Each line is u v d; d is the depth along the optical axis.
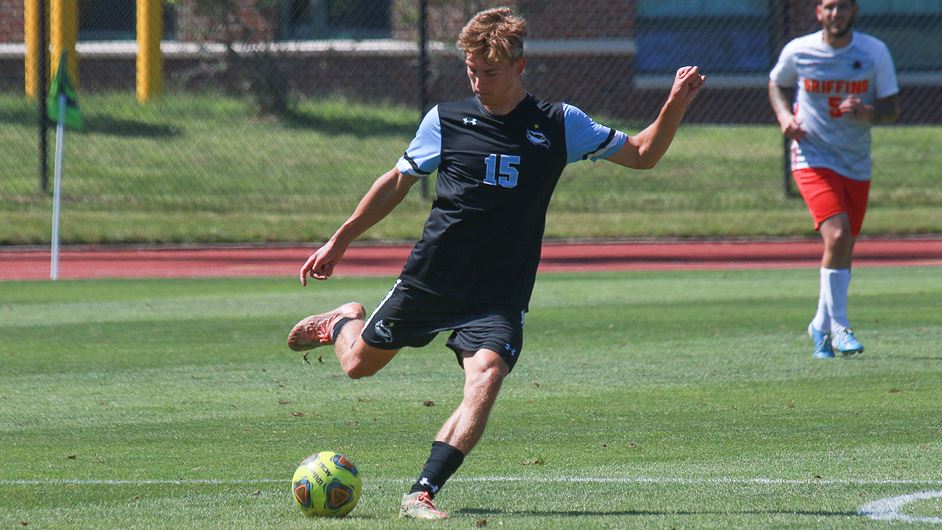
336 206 71.06
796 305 41.75
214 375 30.02
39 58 70.62
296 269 54.19
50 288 47.28
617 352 32.97
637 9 97.06
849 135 31.83
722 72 97.25
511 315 17.61
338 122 88.69
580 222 65.69
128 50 98.88
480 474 20.34
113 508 18.14
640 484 19.48
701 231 63.81
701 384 28.62
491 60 16.94
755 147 83.75
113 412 25.84
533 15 94.44
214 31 90.00
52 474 20.53
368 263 55.78
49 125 83.31
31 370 30.70
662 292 45.41
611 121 94.44
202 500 18.61
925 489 18.92
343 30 96.06
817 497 18.44
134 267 54.81
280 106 88.88
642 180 76.19
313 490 17.12
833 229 31.58
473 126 17.55
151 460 21.61
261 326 37.56
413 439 23.31
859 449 22.08
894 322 37.78
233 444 22.92
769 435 23.38
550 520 16.94
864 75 31.61
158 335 35.97
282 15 93.00
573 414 25.50
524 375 29.83
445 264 17.73
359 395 27.61
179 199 71.50
